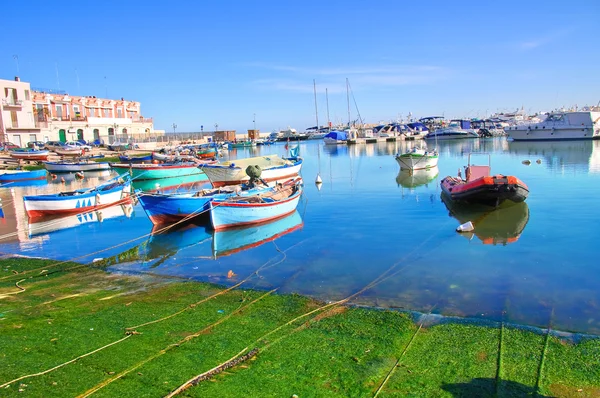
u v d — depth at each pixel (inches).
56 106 3102.9
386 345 306.7
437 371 268.2
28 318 362.9
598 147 2299.5
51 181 1660.9
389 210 904.9
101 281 490.6
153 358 285.1
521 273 498.3
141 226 834.8
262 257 594.6
